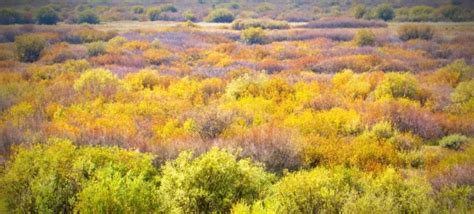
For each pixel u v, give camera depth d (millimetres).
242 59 25234
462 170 7820
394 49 29766
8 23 51094
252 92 15445
